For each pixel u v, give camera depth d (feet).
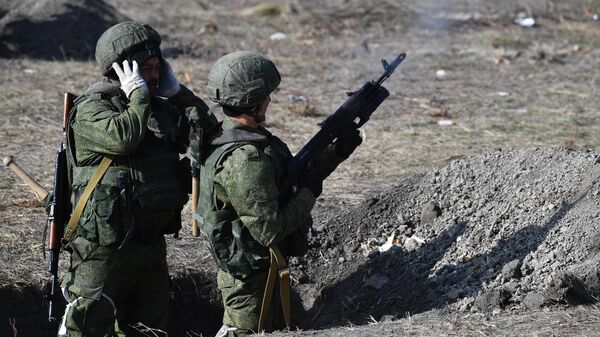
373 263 63.62
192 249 68.54
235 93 48.37
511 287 54.24
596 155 64.69
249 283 50.14
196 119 49.06
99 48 51.55
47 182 82.94
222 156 47.98
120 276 52.13
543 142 99.96
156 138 51.83
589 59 151.84
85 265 51.39
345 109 51.21
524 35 168.86
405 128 106.52
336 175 87.56
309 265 66.33
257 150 47.93
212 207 49.34
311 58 148.36
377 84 52.34
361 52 153.89
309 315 61.93
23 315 61.57
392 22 177.58
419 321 50.65
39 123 104.99
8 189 80.74
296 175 50.24
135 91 49.57
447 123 108.78
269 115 111.34
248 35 162.61
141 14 169.99
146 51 51.26
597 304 51.11
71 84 124.67
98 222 50.14
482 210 64.03
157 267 54.39
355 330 49.52
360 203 71.31
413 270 61.21
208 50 150.10
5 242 68.39
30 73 129.49
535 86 131.13
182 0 190.49
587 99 122.72
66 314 51.90
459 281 57.72
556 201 61.21
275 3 185.98
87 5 148.97
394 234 65.87
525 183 64.54
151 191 51.11
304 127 106.83
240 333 50.70
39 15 144.46
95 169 50.75
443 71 138.92
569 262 55.26
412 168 90.43
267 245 48.44
